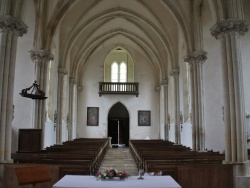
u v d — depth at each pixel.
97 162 14.29
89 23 25.36
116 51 33.91
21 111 16.89
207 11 18.11
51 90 21.44
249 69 16.09
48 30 18.34
